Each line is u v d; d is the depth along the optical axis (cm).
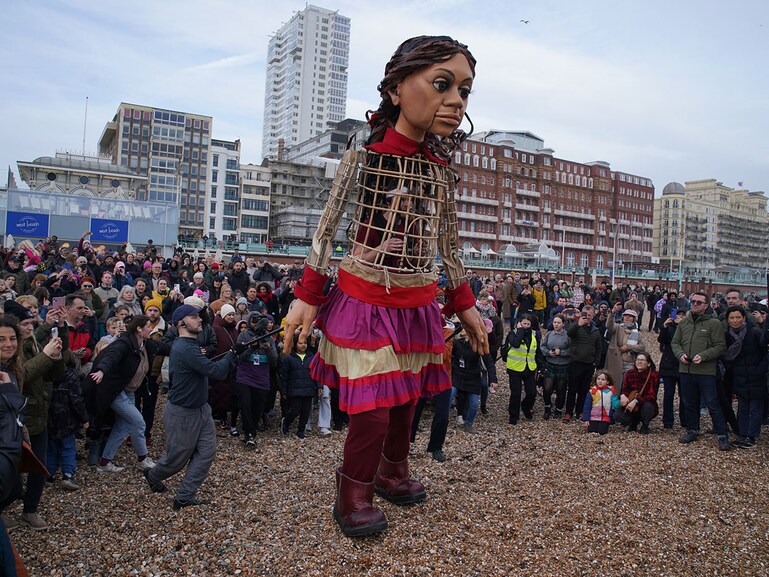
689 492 568
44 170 3984
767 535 475
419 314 413
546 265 5756
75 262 1206
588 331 880
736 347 766
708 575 405
